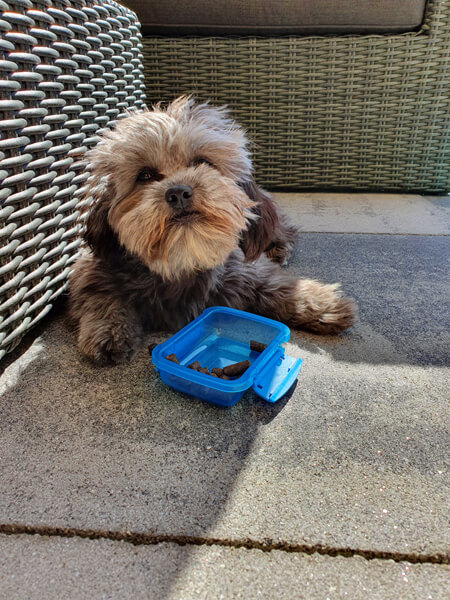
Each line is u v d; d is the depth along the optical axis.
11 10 0.41
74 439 0.35
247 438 0.35
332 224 0.81
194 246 0.45
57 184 0.49
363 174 0.97
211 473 0.32
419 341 0.47
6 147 0.40
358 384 0.41
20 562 0.27
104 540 0.28
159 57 0.88
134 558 0.27
